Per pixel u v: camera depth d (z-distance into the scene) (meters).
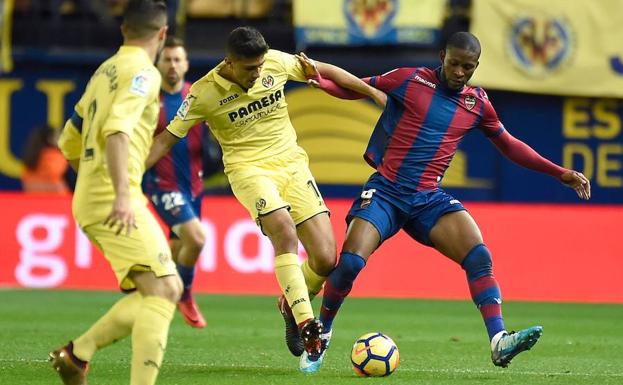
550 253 52.25
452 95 25.28
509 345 22.91
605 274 52.12
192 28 65.56
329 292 24.95
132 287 18.98
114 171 17.41
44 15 66.69
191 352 29.38
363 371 24.17
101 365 25.98
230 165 26.02
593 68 61.47
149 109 18.70
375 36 61.31
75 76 64.50
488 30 61.12
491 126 25.77
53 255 53.62
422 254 52.19
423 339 33.84
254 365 26.58
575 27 61.41
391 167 25.33
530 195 63.09
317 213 25.98
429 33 61.09
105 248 18.42
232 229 52.25
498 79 61.16
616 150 63.09
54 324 37.22
